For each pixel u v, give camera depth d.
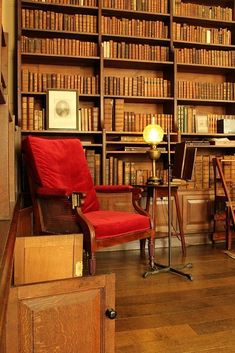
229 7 4.11
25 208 2.57
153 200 3.07
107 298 1.12
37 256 1.35
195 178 3.78
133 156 3.92
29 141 2.55
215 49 4.09
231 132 3.94
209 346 1.67
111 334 1.13
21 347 0.99
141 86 3.72
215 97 3.96
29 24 3.37
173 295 2.33
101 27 3.56
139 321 1.94
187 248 3.65
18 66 3.32
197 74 4.12
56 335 1.05
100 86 3.56
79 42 3.53
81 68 3.79
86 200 2.75
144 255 3.38
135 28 3.68
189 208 3.73
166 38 3.78
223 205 3.81
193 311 2.08
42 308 1.02
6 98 1.50
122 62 3.72
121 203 3.21
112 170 3.61
